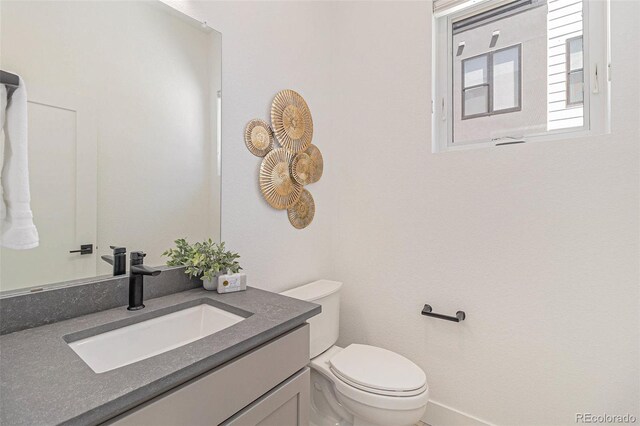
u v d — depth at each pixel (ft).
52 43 2.71
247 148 4.48
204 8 3.92
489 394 4.53
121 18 3.17
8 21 2.48
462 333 4.77
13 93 2.16
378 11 5.67
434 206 5.04
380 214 5.66
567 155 3.95
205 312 3.30
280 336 2.74
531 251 4.22
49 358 2.02
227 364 2.24
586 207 3.84
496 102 4.74
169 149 3.57
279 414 2.68
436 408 4.98
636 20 3.59
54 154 2.70
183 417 1.94
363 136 5.88
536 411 4.18
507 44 4.65
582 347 3.89
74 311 2.74
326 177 6.14
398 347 5.44
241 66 4.40
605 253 3.74
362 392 3.82
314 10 5.80
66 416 1.46
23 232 2.15
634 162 3.57
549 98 4.32
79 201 2.85
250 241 4.54
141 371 1.85
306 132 5.51
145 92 3.36
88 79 2.93
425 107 5.14
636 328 3.57
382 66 5.63
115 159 3.12
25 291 2.53
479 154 4.61
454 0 4.87
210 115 4.00
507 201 4.39
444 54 5.20
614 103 3.69
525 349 4.26
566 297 3.98
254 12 4.60
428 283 5.11
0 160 2.13
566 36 4.21
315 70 5.83
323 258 6.05
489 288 4.54
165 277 3.43
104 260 3.01
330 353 4.96
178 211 3.65
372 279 5.76
